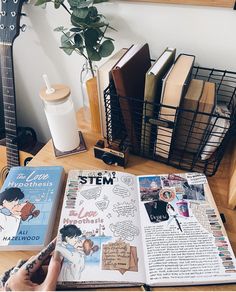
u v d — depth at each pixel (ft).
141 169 2.28
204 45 2.38
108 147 2.31
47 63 3.40
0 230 1.74
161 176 2.10
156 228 1.77
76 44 2.38
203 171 2.21
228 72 2.30
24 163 3.42
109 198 1.94
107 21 2.59
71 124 2.31
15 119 3.27
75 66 3.24
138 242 1.70
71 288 1.54
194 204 1.89
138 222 1.81
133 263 1.60
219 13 2.14
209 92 2.02
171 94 1.88
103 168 2.31
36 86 3.80
